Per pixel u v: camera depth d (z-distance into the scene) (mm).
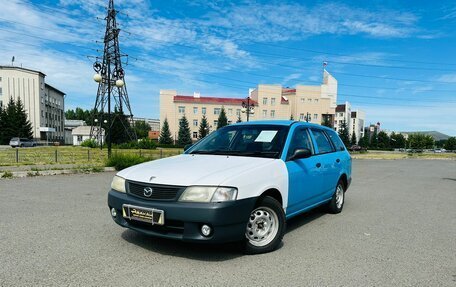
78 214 5621
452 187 10180
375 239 4508
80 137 79938
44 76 78438
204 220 3277
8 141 62969
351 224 5316
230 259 3633
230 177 3504
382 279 3205
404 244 4305
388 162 24891
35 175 10969
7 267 3344
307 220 5566
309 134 5301
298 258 3717
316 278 3191
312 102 83688
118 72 37812
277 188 4008
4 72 72000
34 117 74188
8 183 9242
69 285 2955
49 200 6840
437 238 4605
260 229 3883
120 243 4105
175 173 3641
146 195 3551
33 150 32688
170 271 3283
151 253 3768
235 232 3430
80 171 12133
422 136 114750
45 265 3398
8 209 5977
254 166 3873
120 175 4023
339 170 5938
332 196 5867
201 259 3609
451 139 117938
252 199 3592
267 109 80938
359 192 8875
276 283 3061
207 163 4008
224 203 3336
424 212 6367
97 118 51344
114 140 51125
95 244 4062
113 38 37219
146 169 3947
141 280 3072
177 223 3439
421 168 18500
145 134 115688
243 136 4910
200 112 79000
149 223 3502
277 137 4652
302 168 4598
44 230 4652
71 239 4254
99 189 8289
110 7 37312
